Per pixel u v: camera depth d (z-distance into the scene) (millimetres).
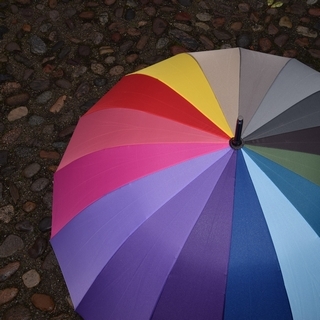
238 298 1124
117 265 1188
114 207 1229
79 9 2596
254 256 1136
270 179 1194
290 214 1166
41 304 1810
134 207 1209
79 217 1271
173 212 1181
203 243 1149
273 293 1126
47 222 1982
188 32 2516
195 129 1274
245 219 1159
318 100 1343
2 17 2568
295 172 1208
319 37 2496
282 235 1148
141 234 1182
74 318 1790
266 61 1463
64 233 1291
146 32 2516
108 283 1196
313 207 1180
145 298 1156
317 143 1256
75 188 1322
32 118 2258
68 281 1254
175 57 1529
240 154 1220
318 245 1152
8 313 1793
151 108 1356
